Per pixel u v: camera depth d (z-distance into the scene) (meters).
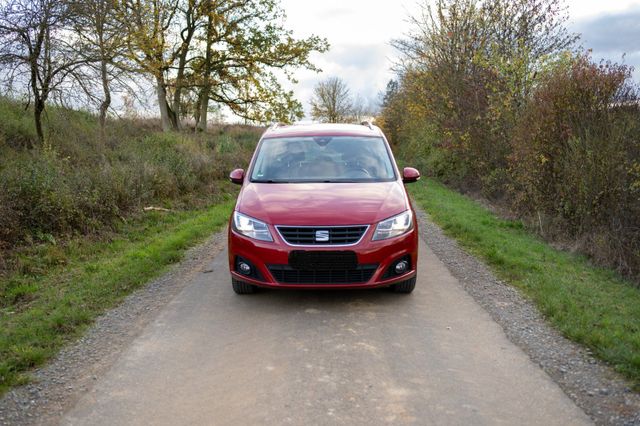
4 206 8.21
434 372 4.06
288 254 5.33
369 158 6.74
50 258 7.66
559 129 9.47
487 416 3.43
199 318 5.34
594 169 8.45
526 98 12.34
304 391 3.78
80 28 13.27
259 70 29.48
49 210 8.77
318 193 5.86
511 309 5.45
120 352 4.54
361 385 3.86
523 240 8.99
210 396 3.75
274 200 5.75
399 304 5.65
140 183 12.09
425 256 7.89
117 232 9.66
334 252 5.30
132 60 15.95
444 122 17.88
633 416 3.38
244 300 5.88
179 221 11.05
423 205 13.13
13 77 12.93
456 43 17.22
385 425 3.34
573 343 4.54
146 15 21.30
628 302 5.74
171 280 6.80
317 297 5.91
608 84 8.70
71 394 3.81
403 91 28.17
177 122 29.28
